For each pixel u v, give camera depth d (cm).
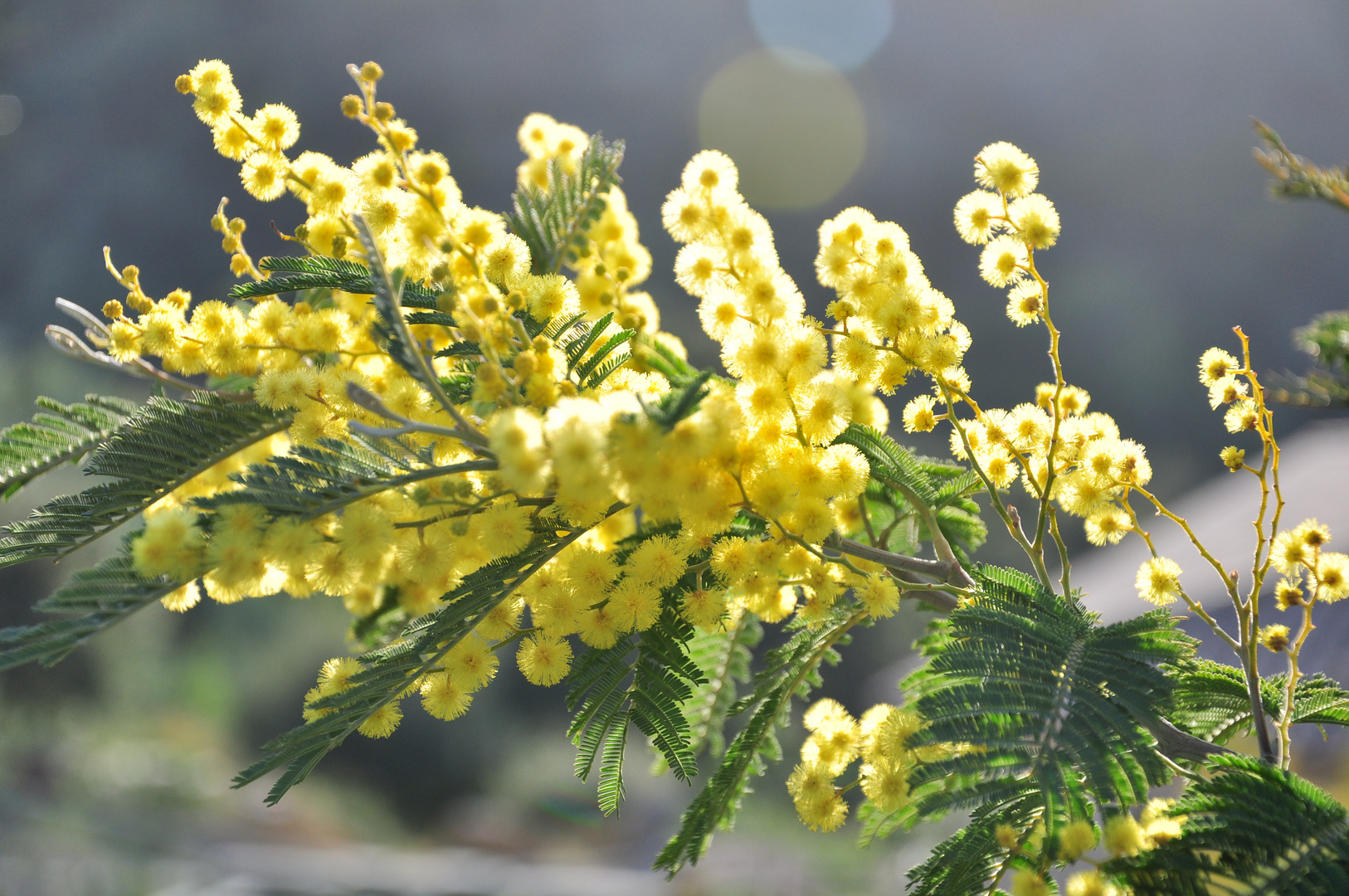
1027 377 975
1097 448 50
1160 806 46
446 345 50
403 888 371
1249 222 1148
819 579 48
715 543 48
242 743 448
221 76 50
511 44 1194
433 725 488
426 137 1123
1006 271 49
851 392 48
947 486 51
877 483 51
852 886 341
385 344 48
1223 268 1132
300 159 50
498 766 486
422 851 421
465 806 463
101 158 1013
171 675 453
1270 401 48
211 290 917
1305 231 1120
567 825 439
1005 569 49
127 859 339
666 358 51
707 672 53
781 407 48
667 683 48
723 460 47
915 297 49
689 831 48
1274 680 50
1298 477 363
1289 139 1237
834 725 50
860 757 50
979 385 960
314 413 49
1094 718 46
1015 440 50
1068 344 1019
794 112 1235
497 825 434
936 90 1285
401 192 49
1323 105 1249
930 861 47
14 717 388
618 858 412
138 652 432
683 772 48
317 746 47
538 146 53
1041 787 45
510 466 46
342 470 48
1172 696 47
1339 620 200
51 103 1041
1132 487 50
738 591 49
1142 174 1223
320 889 357
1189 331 1067
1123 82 1286
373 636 52
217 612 488
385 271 47
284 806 416
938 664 47
